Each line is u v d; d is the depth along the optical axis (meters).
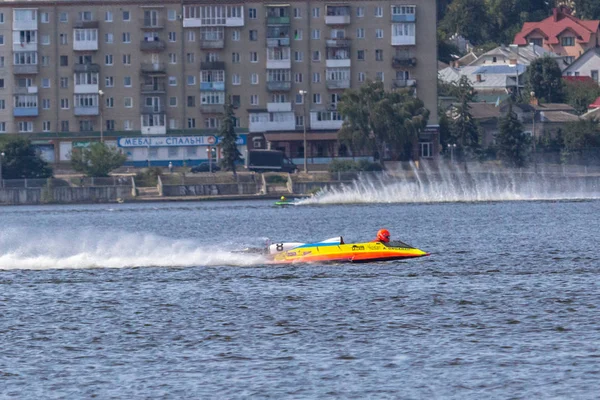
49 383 115.94
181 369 121.12
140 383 115.56
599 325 139.25
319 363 122.62
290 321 146.50
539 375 115.69
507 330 137.75
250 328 142.38
